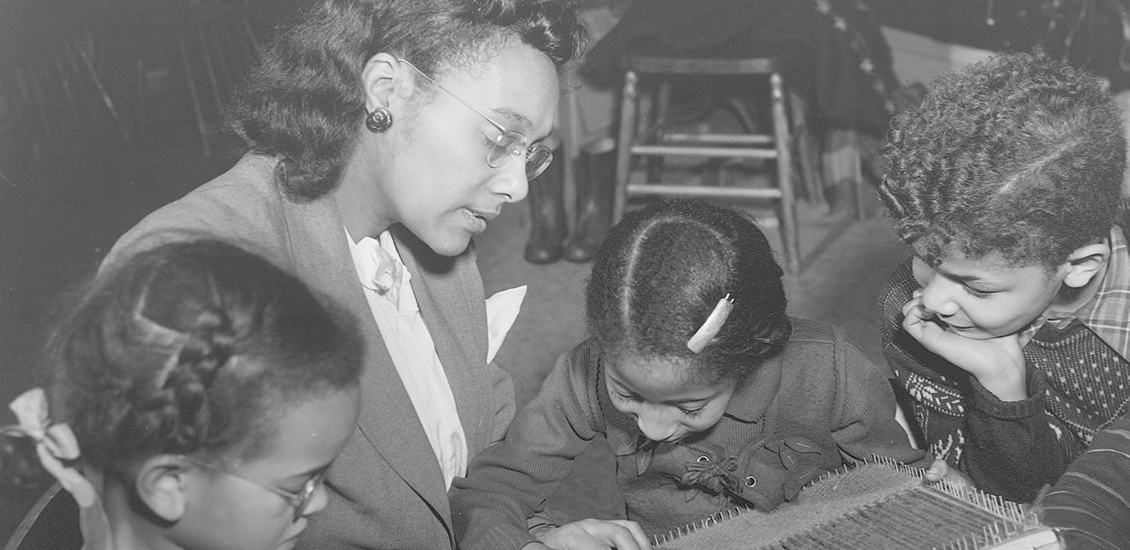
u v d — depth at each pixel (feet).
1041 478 4.89
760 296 4.14
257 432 3.02
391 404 4.51
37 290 12.41
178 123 18.89
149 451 2.99
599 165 13.93
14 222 14.57
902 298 5.44
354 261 4.75
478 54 4.19
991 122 4.09
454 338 5.25
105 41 17.84
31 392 3.17
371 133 4.37
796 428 4.89
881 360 11.50
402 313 5.03
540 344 12.19
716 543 4.05
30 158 16.42
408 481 4.57
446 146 4.27
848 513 4.08
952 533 3.77
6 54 16.35
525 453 4.99
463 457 5.28
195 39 18.71
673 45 12.94
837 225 14.69
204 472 3.05
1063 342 4.97
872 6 16.90
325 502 3.47
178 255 3.16
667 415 4.29
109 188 16.26
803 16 13.73
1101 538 3.62
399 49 4.23
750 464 4.60
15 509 7.93
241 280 3.13
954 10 16.10
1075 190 4.07
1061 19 14.32
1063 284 4.68
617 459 5.12
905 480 4.25
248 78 4.60
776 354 4.70
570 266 13.93
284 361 3.04
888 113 14.46
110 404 2.97
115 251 3.77
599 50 13.47
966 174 4.08
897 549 3.72
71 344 3.09
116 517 3.24
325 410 3.15
